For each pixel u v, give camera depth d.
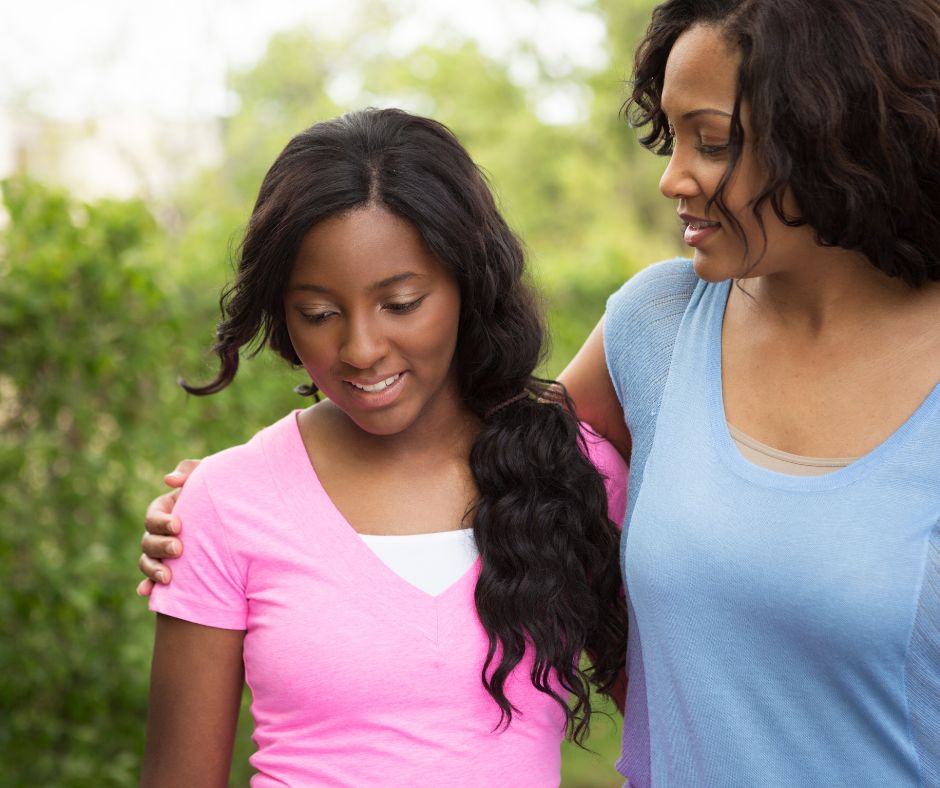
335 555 1.70
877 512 1.49
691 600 1.60
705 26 1.50
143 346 3.63
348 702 1.66
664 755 1.68
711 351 1.71
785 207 1.50
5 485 3.47
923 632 1.47
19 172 3.71
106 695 3.60
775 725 1.57
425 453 1.79
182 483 1.84
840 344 1.59
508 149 21.17
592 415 1.96
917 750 1.52
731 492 1.58
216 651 1.72
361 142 1.63
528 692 1.71
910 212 1.48
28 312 3.45
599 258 6.42
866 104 1.44
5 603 3.43
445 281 1.66
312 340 1.64
